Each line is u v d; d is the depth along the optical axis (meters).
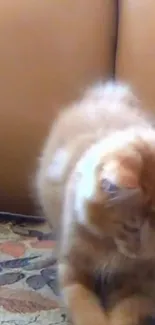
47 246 1.37
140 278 1.12
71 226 1.10
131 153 0.99
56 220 1.27
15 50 1.53
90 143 1.23
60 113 1.49
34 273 1.23
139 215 0.99
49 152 1.37
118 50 1.54
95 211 1.00
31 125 1.54
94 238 1.08
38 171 1.44
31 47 1.53
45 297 1.13
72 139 1.31
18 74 1.53
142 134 1.09
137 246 1.03
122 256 1.09
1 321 1.05
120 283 1.14
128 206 0.98
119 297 1.10
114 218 1.00
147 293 1.11
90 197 0.99
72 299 1.07
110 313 1.05
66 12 1.53
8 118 1.54
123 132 1.12
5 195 1.58
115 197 0.96
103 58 1.54
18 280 1.19
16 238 1.41
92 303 1.07
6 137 1.55
